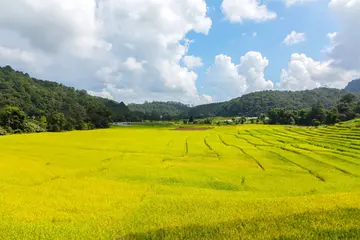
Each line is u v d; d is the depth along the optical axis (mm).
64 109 179500
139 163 37562
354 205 15164
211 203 17422
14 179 25062
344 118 137875
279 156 46812
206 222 13359
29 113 158875
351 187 26312
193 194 21156
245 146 60719
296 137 78062
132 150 51000
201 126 145625
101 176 28906
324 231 11898
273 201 17359
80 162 36062
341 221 12844
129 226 13422
